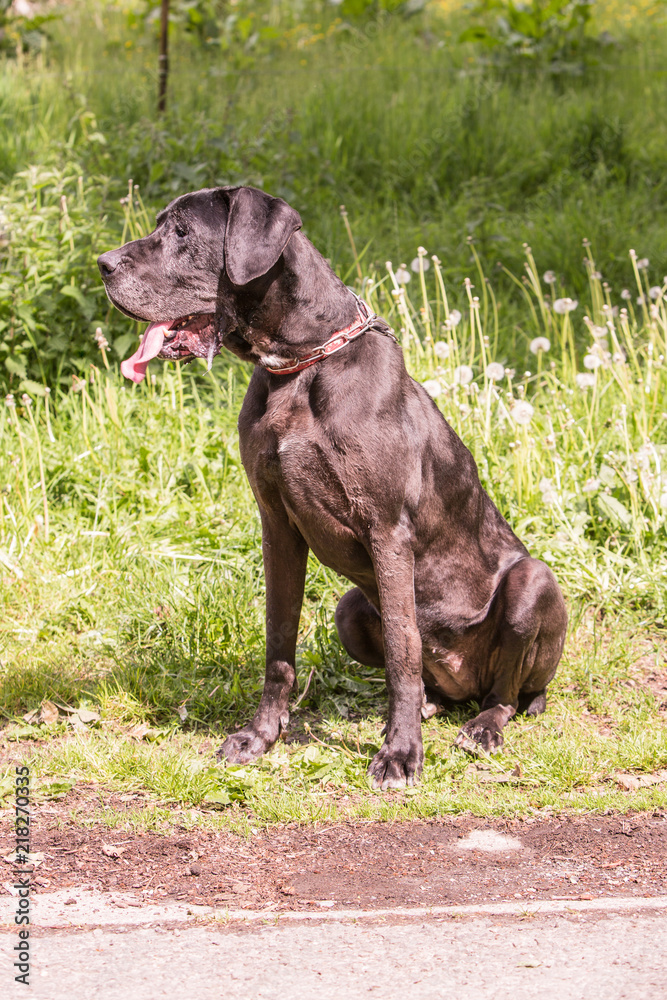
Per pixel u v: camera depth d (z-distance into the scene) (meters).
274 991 2.30
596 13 14.59
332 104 10.71
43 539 5.35
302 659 4.45
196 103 10.71
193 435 6.19
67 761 3.63
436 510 3.76
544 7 12.87
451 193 9.91
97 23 14.49
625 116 10.88
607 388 6.34
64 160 9.05
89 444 5.91
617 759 3.64
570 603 4.90
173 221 3.49
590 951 2.45
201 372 6.94
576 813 3.30
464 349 6.38
